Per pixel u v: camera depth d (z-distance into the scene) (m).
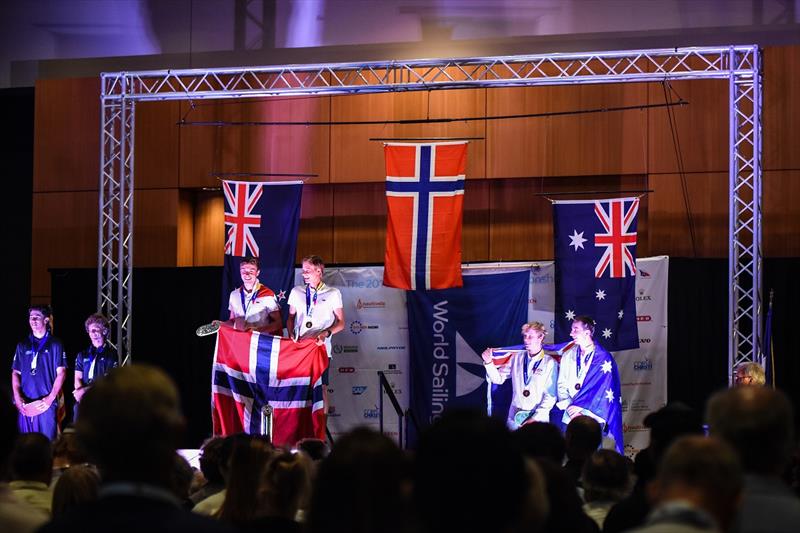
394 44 13.36
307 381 11.13
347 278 12.35
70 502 3.75
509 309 12.07
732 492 2.17
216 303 12.40
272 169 13.34
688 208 12.45
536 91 12.89
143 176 13.56
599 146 12.71
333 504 2.07
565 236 11.54
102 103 11.95
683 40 12.67
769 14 12.50
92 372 11.33
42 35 14.23
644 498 3.80
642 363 11.73
